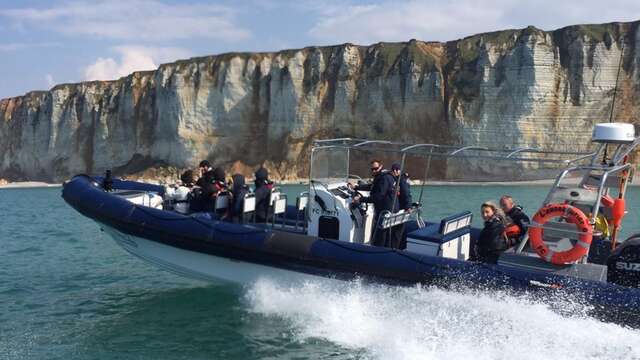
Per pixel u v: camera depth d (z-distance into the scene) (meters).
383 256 6.70
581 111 55.72
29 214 24.14
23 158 85.31
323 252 6.96
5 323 7.56
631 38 57.25
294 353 6.27
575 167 6.40
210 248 7.54
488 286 6.16
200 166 8.52
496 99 58.41
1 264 11.69
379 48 68.38
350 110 66.38
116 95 81.81
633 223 17.27
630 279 5.91
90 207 8.45
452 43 67.62
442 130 61.28
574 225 5.90
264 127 71.69
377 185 7.12
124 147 79.69
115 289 9.40
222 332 6.97
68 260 12.09
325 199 7.40
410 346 6.16
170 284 9.65
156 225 7.82
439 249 6.70
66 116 82.50
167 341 6.77
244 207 7.94
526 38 57.50
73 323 7.54
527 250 6.51
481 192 26.94
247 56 73.88
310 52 70.62
